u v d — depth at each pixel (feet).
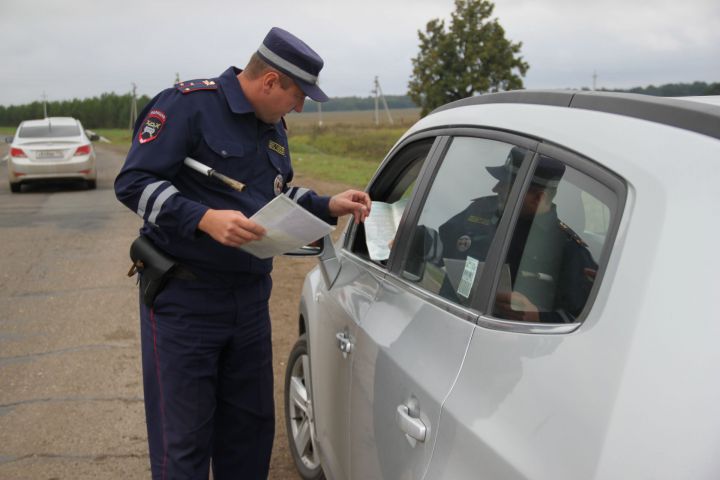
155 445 8.71
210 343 8.54
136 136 8.14
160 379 8.53
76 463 11.75
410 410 6.22
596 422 4.23
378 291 8.01
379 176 9.76
